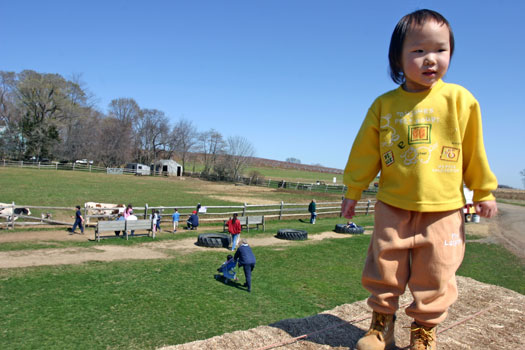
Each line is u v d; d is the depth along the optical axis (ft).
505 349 8.85
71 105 223.92
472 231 81.87
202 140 269.85
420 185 7.27
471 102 7.39
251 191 146.82
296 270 41.14
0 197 81.10
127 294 29.48
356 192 8.25
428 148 7.33
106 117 264.52
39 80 215.10
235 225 51.06
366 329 9.93
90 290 29.91
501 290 14.16
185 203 93.35
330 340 9.20
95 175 174.50
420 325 7.78
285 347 8.91
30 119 220.02
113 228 52.03
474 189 7.70
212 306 27.96
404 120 7.57
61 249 44.80
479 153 7.44
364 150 8.16
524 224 97.09
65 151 232.73
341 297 32.07
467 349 8.78
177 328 23.50
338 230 70.44
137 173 215.10
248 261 33.01
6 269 34.63
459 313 11.44
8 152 213.87
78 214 56.85
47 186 108.06
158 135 274.16
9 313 24.50
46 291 29.09
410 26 7.27
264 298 30.83
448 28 7.29
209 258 44.21
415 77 7.36
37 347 20.03
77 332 22.16
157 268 38.14
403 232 7.57
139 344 20.99
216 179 211.20
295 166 443.32
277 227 73.41
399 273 7.70
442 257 7.27
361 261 47.26
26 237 51.42
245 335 9.71
